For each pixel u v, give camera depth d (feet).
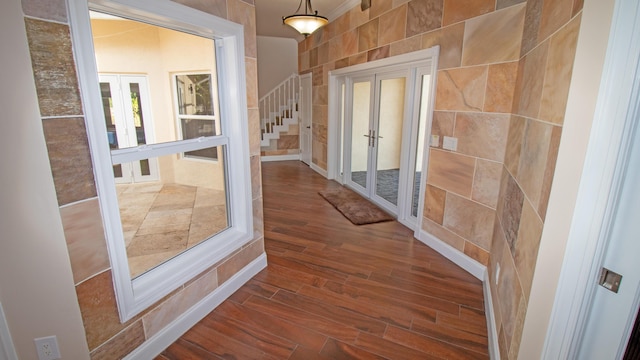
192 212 8.13
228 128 7.46
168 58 6.15
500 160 7.66
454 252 9.40
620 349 3.22
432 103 9.74
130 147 5.57
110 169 4.76
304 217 13.21
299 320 6.99
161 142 6.16
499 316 6.02
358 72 14.87
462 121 8.67
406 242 10.85
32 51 3.74
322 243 10.75
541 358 3.80
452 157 9.16
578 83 3.36
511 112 7.20
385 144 14.08
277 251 10.15
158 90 6.04
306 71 21.83
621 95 2.78
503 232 6.68
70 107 4.16
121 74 5.44
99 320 4.90
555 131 3.99
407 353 6.12
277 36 24.70
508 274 5.72
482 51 7.85
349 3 14.47
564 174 3.51
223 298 7.59
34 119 3.84
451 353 6.13
